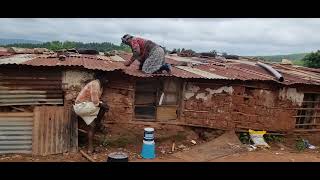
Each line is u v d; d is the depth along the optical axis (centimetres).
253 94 1320
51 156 1064
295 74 1527
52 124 1079
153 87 1305
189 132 1275
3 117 1054
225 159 1130
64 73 1132
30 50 1563
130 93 1213
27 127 1070
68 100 1137
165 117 1282
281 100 1343
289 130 1374
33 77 1110
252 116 1326
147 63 1212
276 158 1162
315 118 1422
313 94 1420
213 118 1294
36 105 1112
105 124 1202
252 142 1302
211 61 1722
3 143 1054
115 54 1723
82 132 1156
